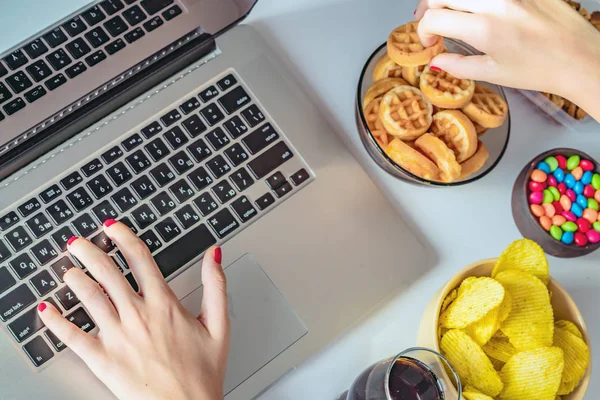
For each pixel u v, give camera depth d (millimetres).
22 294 542
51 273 549
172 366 510
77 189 570
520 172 659
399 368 504
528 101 698
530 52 546
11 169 566
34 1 635
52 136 573
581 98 570
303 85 668
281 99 626
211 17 638
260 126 612
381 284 601
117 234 539
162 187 580
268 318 574
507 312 553
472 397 515
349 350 603
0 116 580
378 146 606
